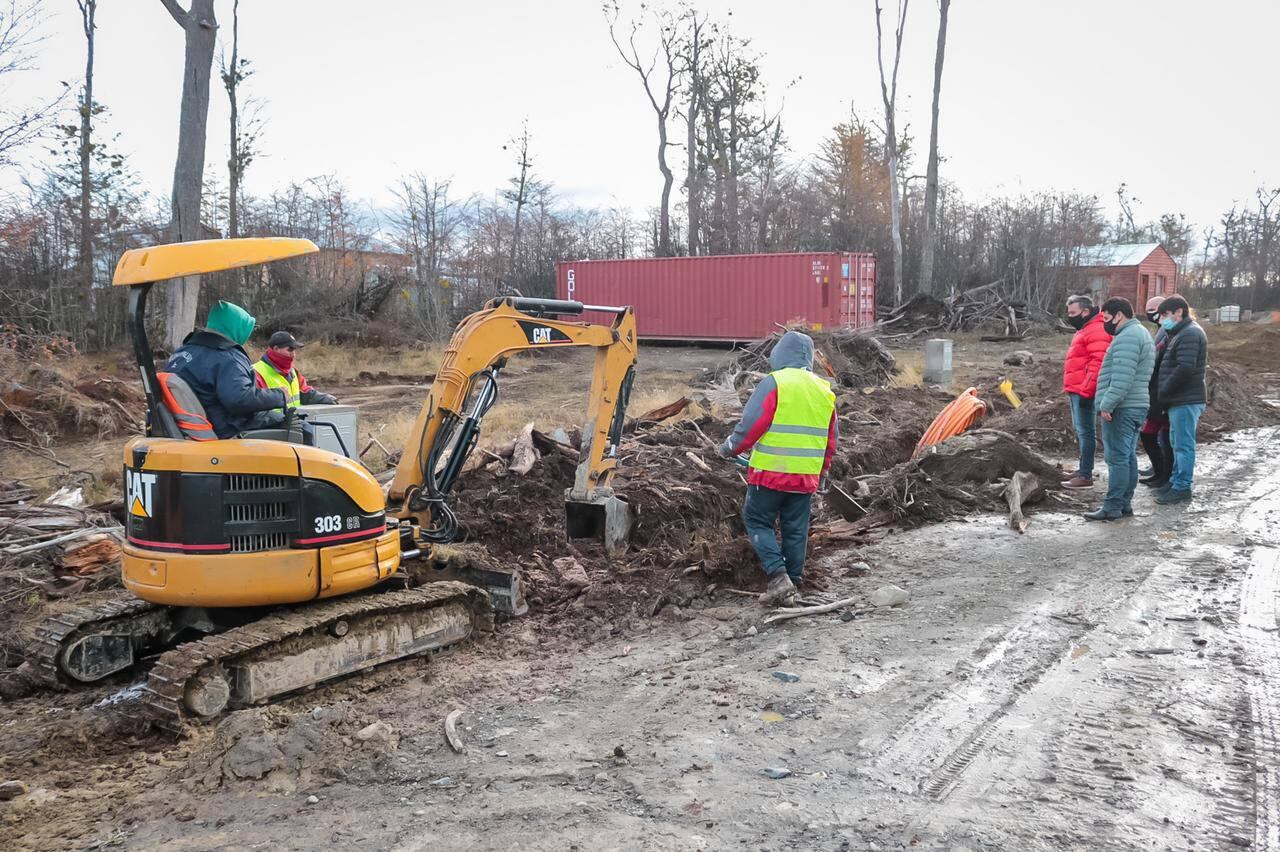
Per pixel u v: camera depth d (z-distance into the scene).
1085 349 9.60
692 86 45.88
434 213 32.97
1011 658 5.39
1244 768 4.05
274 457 4.98
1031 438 12.33
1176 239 63.12
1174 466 9.08
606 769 4.24
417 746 4.54
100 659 5.38
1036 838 3.57
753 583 6.86
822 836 3.63
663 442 10.88
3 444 12.20
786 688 5.09
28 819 3.93
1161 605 6.15
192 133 19.88
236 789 4.15
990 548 7.79
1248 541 7.59
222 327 5.11
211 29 19.80
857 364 20.28
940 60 37.53
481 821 3.82
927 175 38.22
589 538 7.73
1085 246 45.72
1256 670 5.06
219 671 4.74
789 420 6.32
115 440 13.65
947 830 3.64
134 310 4.88
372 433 13.12
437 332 29.78
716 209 46.56
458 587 5.88
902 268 42.19
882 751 4.32
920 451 11.24
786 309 28.30
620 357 7.66
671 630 6.18
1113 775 4.03
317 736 4.44
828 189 46.81
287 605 5.21
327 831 3.78
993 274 41.47
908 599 6.52
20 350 17.58
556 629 6.21
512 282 36.84
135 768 4.38
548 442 9.77
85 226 23.92
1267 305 54.00
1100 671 5.14
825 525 8.47
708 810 3.84
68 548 7.19
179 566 4.80
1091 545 7.73
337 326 28.20
